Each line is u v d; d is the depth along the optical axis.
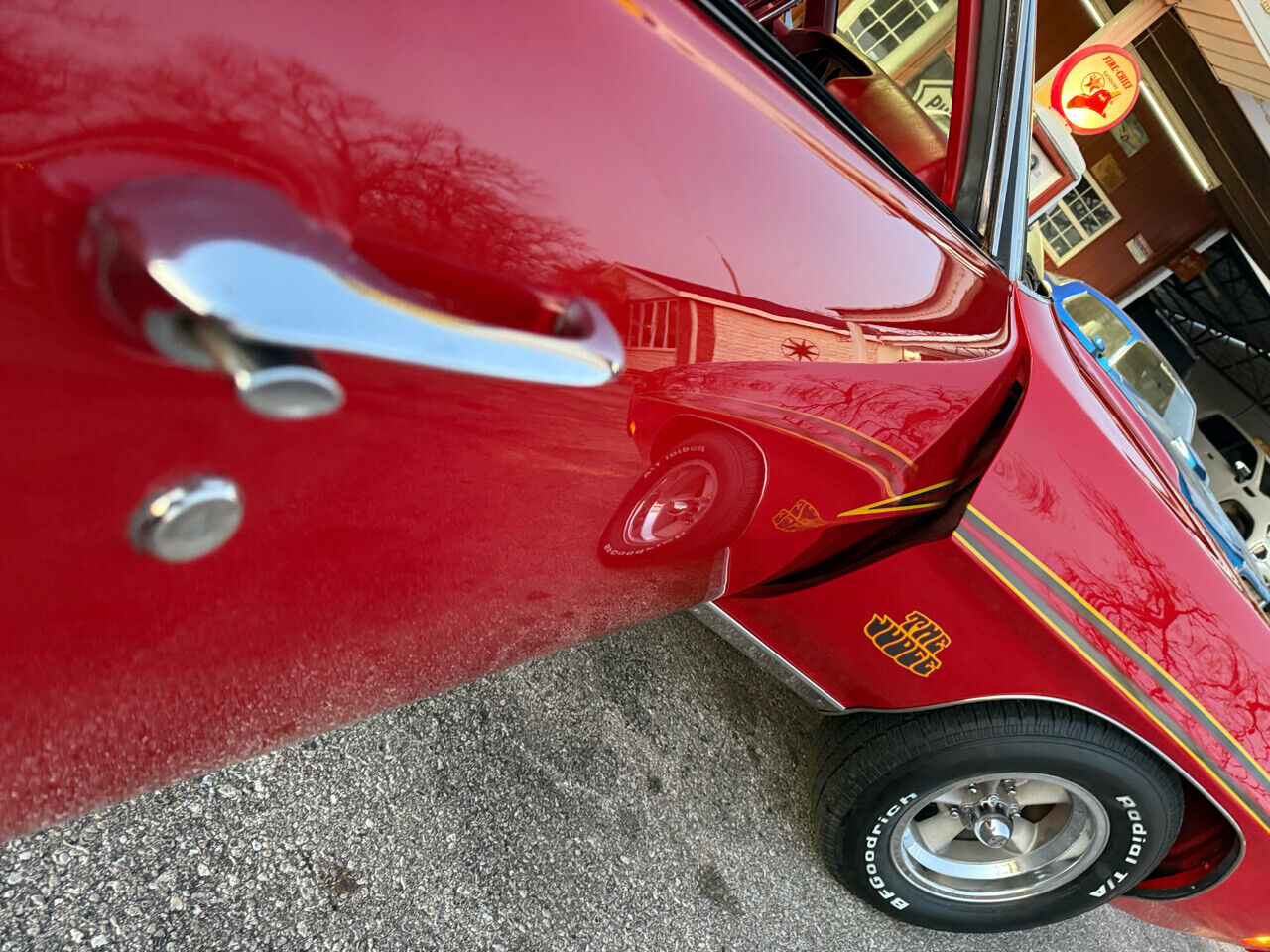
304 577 0.60
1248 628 1.62
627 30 0.66
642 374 0.74
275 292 0.40
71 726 0.54
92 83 0.39
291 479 0.52
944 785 1.63
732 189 0.78
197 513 0.47
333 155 0.47
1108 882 1.79
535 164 0.58
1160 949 2.43
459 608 0.79
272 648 0.63
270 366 0.40
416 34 0.50
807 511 1.22
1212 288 10.32
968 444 1.42
